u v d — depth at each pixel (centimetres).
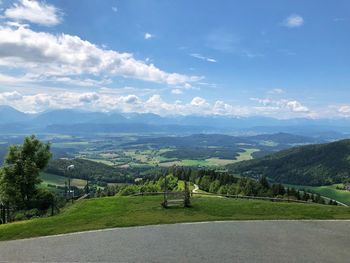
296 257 2023
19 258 2042
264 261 1953
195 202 4044
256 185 10312
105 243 2331
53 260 1995
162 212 3444
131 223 2953
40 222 3033
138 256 2050
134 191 9712
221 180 11069
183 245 2272
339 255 2066
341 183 18512
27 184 5209
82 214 3388
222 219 3102
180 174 11950
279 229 2720
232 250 2159
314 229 2719
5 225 3006
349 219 3088
